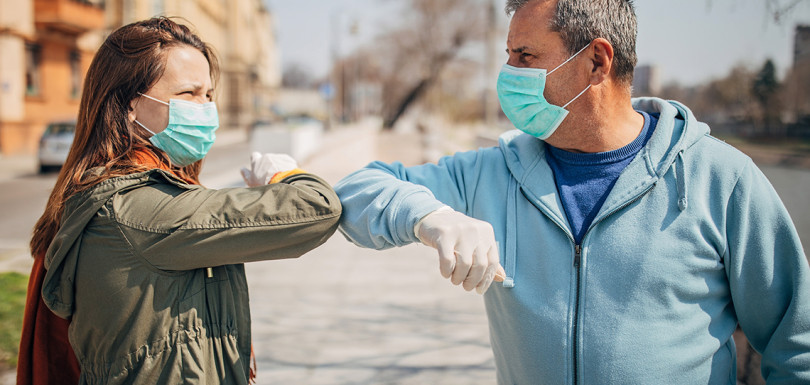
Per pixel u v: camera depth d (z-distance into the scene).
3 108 18.64
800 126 13.37
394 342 3.81
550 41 1.48
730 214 1.41
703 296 1.42
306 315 4.34
